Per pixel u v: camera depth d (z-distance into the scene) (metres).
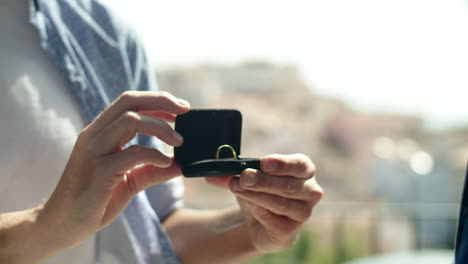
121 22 0.75
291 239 0.69
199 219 0.78
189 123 0.64
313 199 0.63
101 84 0.71
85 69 0.69
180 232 0.77
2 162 0.64
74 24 0.70
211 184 0.68
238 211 0.77
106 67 0.72
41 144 0.65
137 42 0.76
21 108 0.65
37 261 0.59
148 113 0.64
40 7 0.67
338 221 2.75
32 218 0.58
